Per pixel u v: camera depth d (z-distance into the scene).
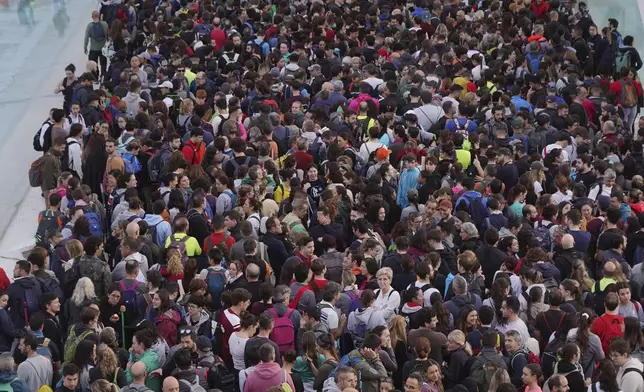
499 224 27.94
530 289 23.61
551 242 27.64
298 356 22.30
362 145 32.81
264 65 39.88
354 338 23.00
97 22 45.56
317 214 27.95
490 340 21.28
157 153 32.09
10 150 41.06
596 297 24.55
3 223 36.41
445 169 31.25
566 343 21.06
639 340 22.42
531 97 39.03
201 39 44.03
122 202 28.94
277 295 22.89
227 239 26.64
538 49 42.97
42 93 45.53
